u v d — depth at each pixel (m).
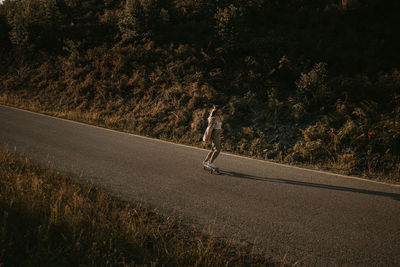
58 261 2.55
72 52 17.50
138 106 12.73
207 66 13.51
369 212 4.47
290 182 5.83
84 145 8.28
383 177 6.33
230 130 9.72
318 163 7.39
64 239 2.85
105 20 20.48
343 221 4.17
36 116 12.80
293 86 11.06
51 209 3.41
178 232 3.73
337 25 13.63
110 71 15.59
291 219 4.20
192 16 17.91
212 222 4.05
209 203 4.69
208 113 10.82
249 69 12.27
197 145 9.34
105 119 12.59
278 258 3.26
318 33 13.52
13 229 3.01
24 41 19.83
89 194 4.68
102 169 6.19
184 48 14.81
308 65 11.29
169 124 11.01
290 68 11.22
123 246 2.99
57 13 19.73
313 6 15.76
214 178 5.96
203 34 16.17
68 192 4.24
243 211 4.43
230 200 4.84
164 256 2.95
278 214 4.36
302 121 9.22
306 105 9.63
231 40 13.32
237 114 10.45
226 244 3.50
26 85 17.95
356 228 3.96
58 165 6.21
